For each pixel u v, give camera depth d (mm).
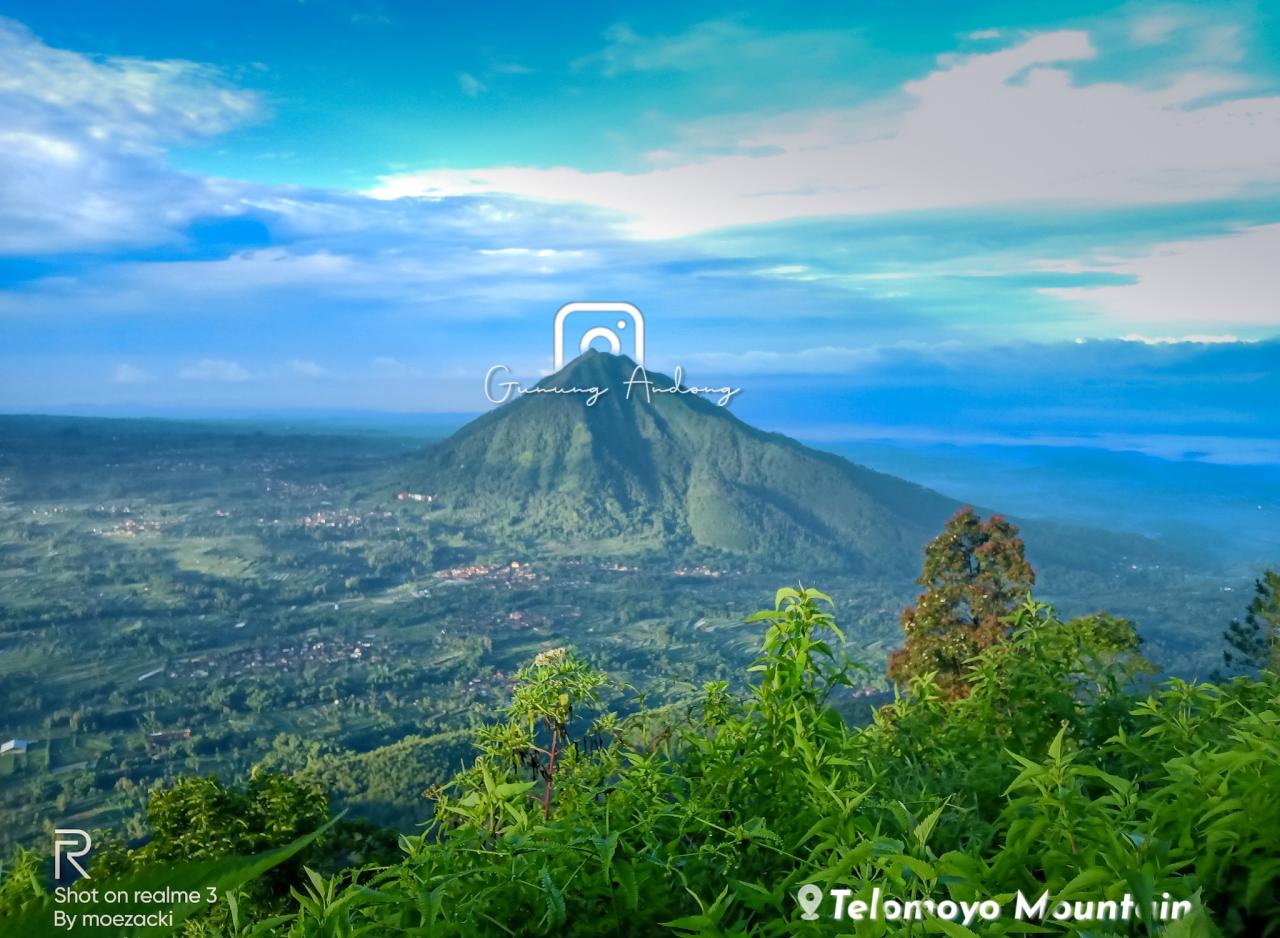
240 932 606
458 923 694
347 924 642
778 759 980
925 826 655
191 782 8047
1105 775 749
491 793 912
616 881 769
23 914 333
